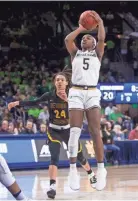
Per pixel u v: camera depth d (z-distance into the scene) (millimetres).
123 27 29922
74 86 7766
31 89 22625
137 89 20984
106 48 27938
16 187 6672
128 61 28078
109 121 18953
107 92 20562
